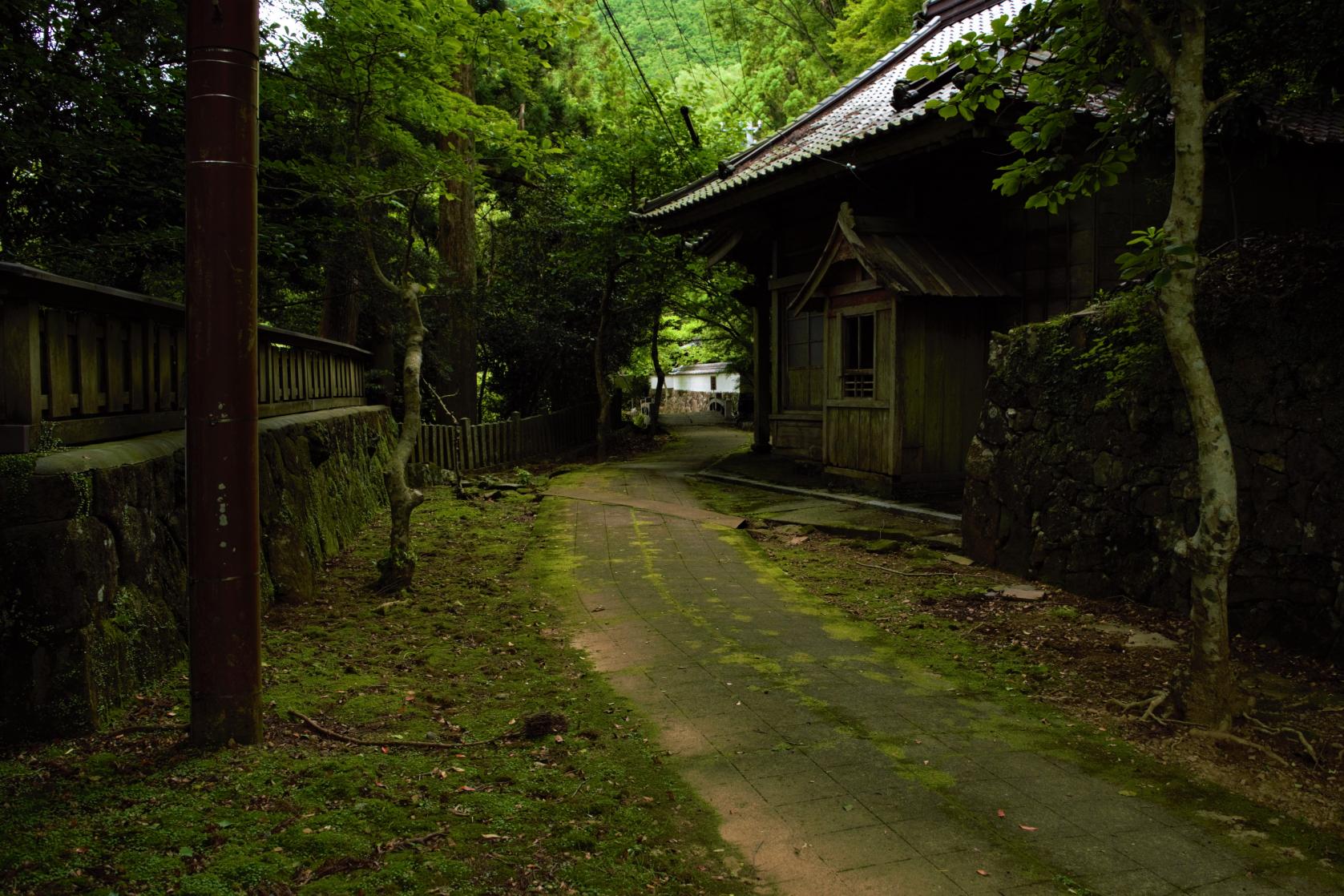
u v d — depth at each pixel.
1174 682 3.84
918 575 6.62
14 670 3.19
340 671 4.31
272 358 6.55
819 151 9.56
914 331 8.99
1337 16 4.70
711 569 6.82
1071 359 6.14
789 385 12.95
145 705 3.63
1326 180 9.30
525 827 2.74
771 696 4.07
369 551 7.33
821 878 2.53
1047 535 6.24
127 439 4.30
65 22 6.03
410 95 6.87
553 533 8.32
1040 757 3.42
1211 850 2.73
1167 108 4.55
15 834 2.51
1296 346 4.71
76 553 3.29
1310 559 4.57
